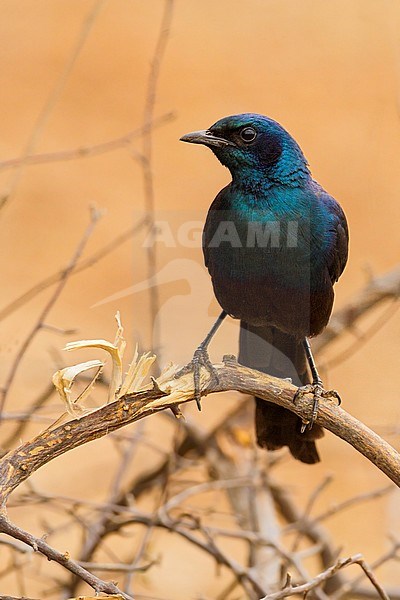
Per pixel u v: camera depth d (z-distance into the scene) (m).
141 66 23.33
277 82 22.78
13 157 20.67
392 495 12.97
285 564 9.28
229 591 9.03
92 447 15.44
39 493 9.39
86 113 22.16
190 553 14.02
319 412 6.08
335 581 10.07
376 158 21.09
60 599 9.46
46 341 16.22
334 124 21.86
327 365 11.45
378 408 14.08
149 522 9.15
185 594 12.90
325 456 14.15
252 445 10.92
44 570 12.84
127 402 5.60
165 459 10.70
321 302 7.72
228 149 7.82
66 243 19.48
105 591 4.89
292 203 7.67
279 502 10.97
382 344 14.33
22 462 5.36
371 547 14.02
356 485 15.23
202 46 23.39
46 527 9.91
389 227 19.94
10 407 12.66
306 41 22.91
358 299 11.52
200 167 21.56
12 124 21.69
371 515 14.62
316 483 15.23
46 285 9.75
